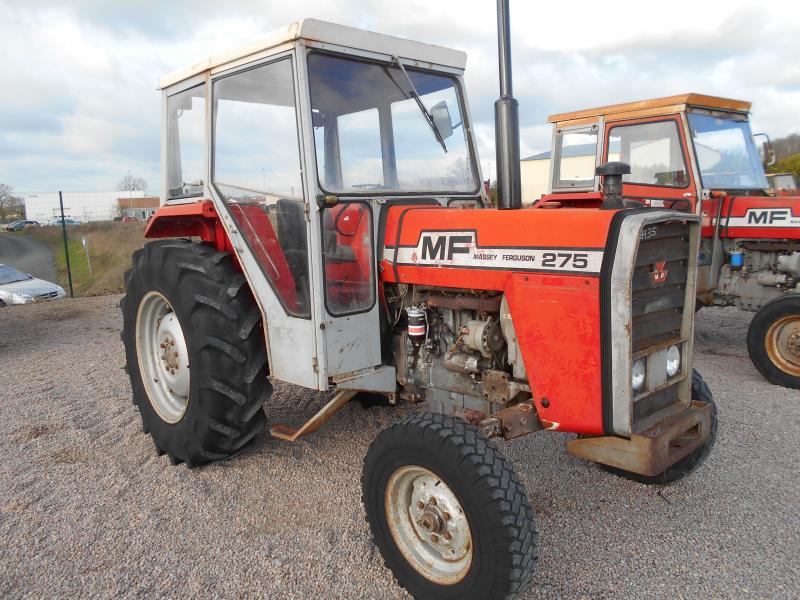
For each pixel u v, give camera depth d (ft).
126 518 10.14
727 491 10.65
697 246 8.73
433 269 9.41
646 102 19.93
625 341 7.43
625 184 20.85
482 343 8.98
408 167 11.00
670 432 8.14
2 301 39.60
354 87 10.06
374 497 8.33
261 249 10.28
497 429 7.94
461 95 11.82
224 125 10.73
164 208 12.64
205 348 10.73
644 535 9.32
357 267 9.86
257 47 9.72
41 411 15.31
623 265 7.38
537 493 10.66
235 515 10.18
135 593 8.23
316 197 9.18
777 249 18.88
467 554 7.54
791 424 13.75
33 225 101.35
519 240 8.39
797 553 8.79
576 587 8.13
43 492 11.07
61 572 8.71
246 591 8.25
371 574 8.59
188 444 11.37
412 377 10.43
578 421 7.91
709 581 8.20
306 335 9.68
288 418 14.19
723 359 19.56
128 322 13.01
